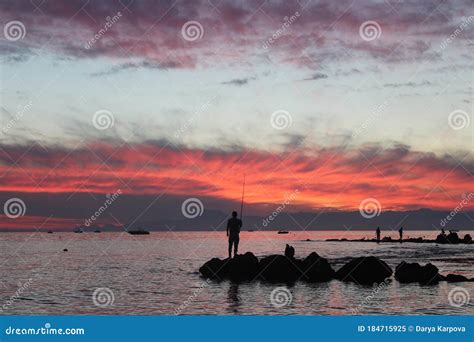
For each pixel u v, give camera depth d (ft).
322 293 51.80
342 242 177.27
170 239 229.66
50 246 153.28
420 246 141.18
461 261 86.79
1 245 159.12
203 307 43.65
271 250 126.72
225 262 66.95
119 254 113.70
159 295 49.96
